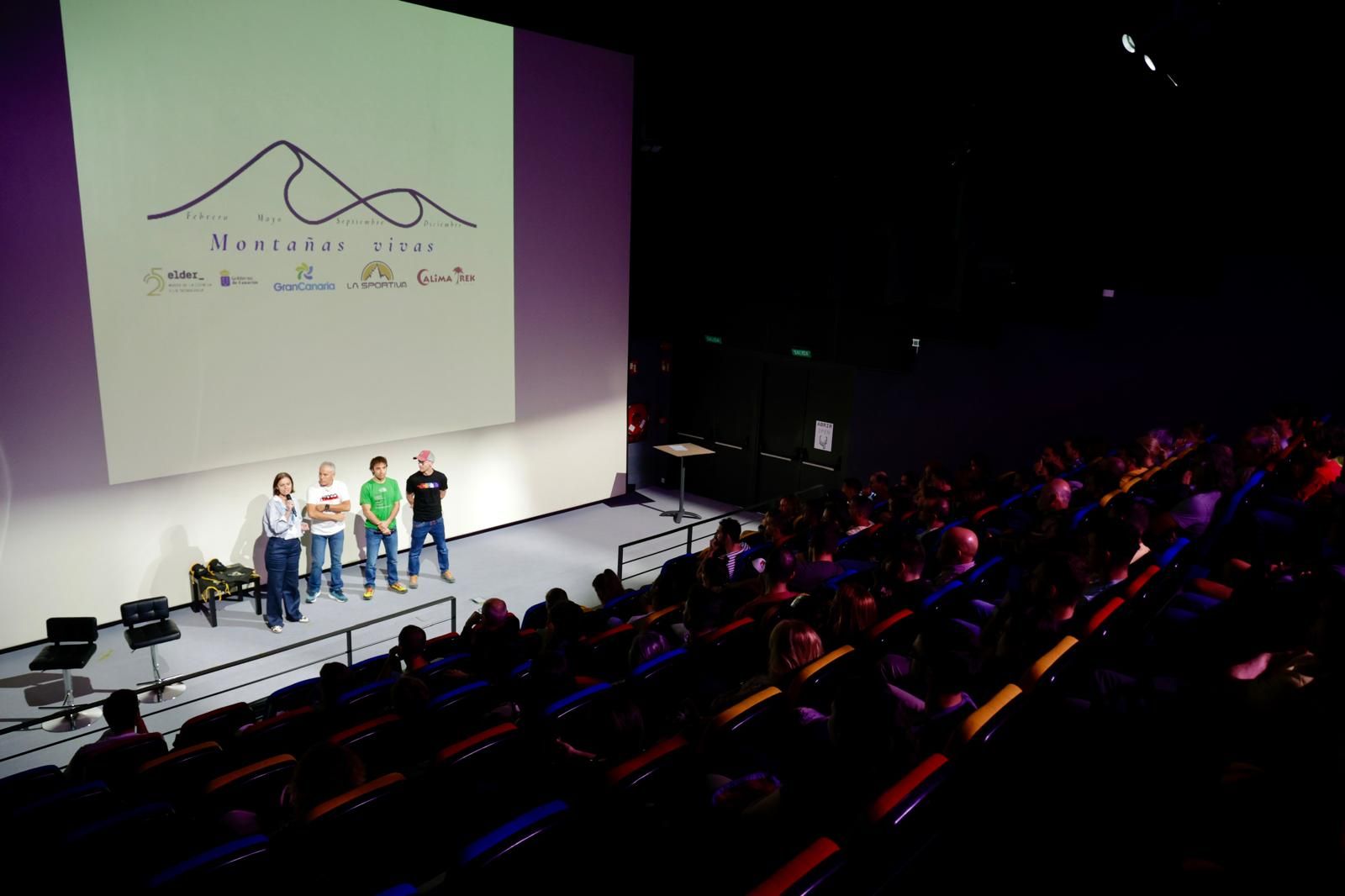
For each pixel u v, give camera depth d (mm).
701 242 11383
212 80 7051
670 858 2355
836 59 7609
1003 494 6945
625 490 11594
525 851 2094
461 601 8156
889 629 3488
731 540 5645
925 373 9758
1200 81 5719
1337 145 5438
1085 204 7062
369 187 8141
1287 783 2041
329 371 8180
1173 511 4703
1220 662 2676
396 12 8055
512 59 9000
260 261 7555
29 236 6379
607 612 5219
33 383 6574
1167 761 2623
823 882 1741
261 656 5316
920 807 1973
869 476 10500
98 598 7176
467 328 9172
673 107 10195
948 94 7219
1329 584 2621
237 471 7773
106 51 6500
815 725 2736
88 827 2613
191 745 3883
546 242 9750
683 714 3379
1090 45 5945
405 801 2588
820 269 10180
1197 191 6316
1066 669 2820
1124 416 8422
